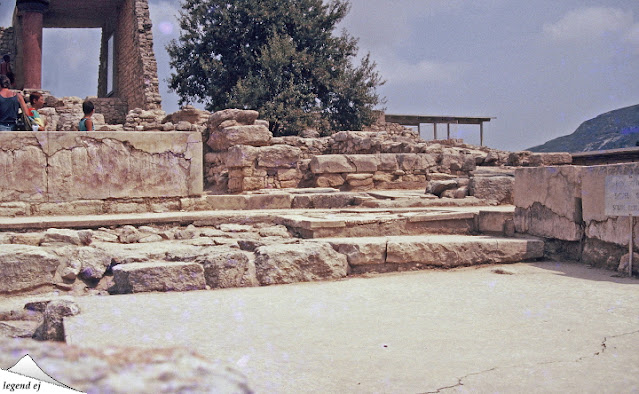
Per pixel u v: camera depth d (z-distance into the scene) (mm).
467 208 8805
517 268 6047
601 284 5129
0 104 8398
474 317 3885
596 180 6098
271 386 2488
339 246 5855
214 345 3156
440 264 6109
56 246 6020
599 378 2605
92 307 4125
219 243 6426
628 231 5672
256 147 13656
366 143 15555
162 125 15297
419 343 3232
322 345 3189
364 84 29000
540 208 6812
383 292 4848
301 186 13898
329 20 29594
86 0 26344
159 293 4867
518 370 2729
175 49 28500
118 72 27609
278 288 5129
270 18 28375
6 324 4035
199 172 8633
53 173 7887
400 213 7793
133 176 8266
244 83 26656
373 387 2496
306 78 28125
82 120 8664
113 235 6750
